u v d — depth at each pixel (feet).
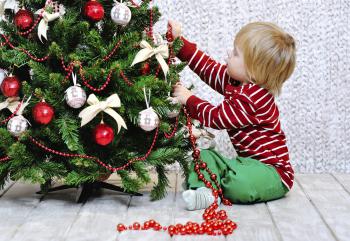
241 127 6.11
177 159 6.08
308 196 6.24
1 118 5.57
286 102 7.67
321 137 7.71
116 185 6.68
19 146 5.19
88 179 5.61
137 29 5.85
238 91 6.10
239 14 7.55
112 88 5.52
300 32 7.57
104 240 4.65
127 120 5.72
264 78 6.05
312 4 7.53
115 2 5.56
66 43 5.34
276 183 6.00
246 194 5.83
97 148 5.59
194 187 5.94
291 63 6.17
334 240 4.69
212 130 7.70
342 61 7.60
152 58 5.82
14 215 5.37
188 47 6.71
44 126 5.35
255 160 6.07
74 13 5.42
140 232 4.87
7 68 5.64
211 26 7.56
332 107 7.66
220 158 6.08
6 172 5.59
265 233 4.87
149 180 5.51
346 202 5.95
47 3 5.44
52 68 5.51
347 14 7.54
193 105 6.07
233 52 6.22
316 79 7.64
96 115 5.43
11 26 5.54
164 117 5.90
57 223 5.11
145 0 5.91
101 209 5.60
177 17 7.56
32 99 5.41
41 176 5.28
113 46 5.43
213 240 4.68
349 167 7.73
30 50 5.36
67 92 5.10
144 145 5.87
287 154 6.32
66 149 5.52
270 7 7.54
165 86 5.60
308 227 5.05
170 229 4.80
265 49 5.96
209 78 6.69
